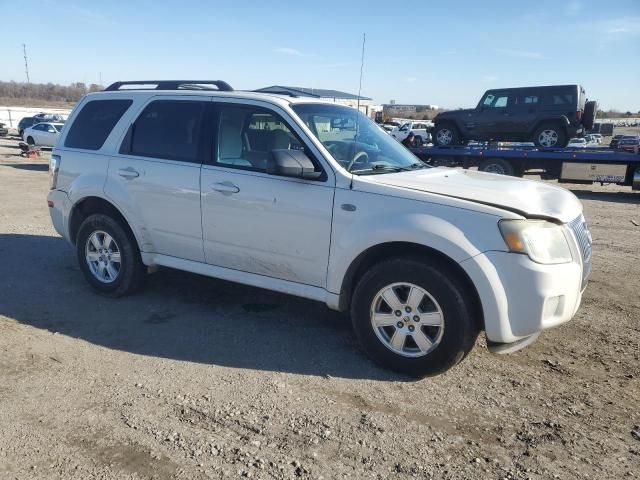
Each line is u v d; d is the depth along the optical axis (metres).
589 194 15.38
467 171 4.98
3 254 6.93
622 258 7.39
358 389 3.70
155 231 4.96
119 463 2.87
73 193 5.34
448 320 3.65
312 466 2.88
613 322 4.97
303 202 4.11
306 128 4.24
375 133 5.02
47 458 2.90
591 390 3.73
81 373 3.84
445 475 2.83
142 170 4.93
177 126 4.87
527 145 17.33
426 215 3.66
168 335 4.52
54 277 6.00
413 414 3.40
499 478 2.82
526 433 3.22
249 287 5.74
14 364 3.94
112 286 5.27
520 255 3.47
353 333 4.63
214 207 4.53
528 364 4.11
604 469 2.90
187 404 3.45
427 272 3.67
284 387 3.70
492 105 17.56
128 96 5.26
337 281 4.04
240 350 4.27
